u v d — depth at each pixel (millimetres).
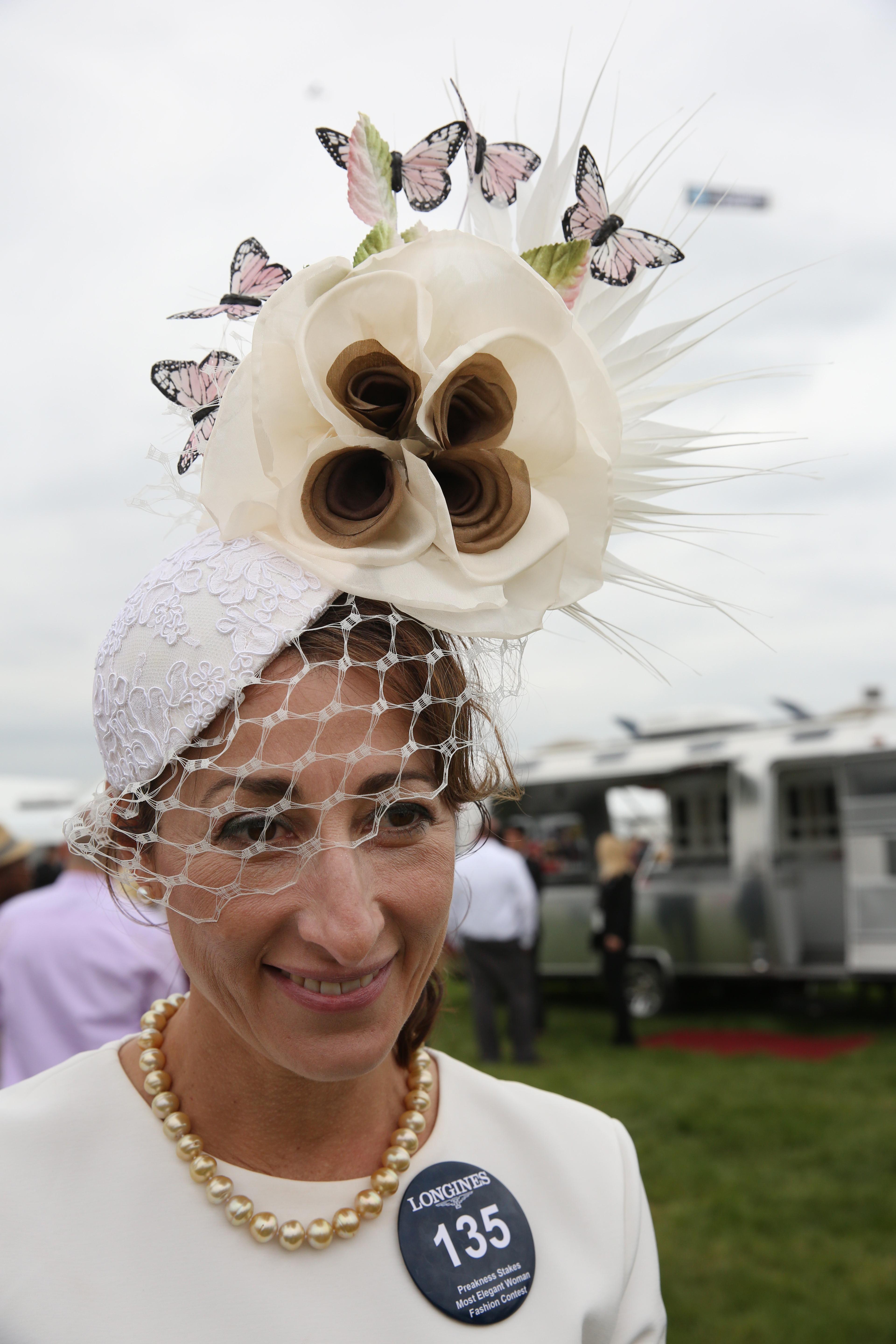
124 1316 941
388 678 952
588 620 1096
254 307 1031
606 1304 1105
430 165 1034
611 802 11883
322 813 905
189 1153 1029
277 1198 1023
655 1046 9531
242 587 919
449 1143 1139
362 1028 949
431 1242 1048
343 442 918
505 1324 1031
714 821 11102
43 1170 1011
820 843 10789
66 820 1096
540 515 980
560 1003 12445
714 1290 4242
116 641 982
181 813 956
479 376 955
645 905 11258
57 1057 2709
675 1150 6176
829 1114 6832
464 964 8188
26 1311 930
